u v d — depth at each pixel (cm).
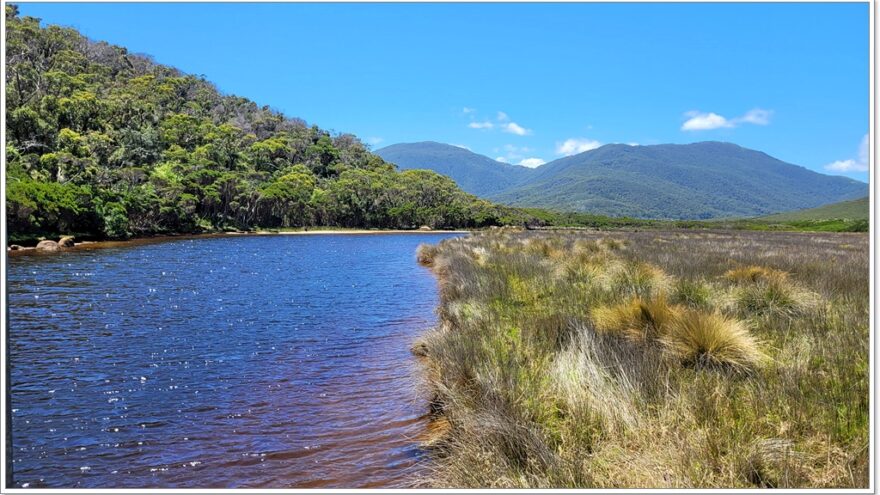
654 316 663
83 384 693
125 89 11469
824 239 3959
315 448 495
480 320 809
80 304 1296
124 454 488
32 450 495
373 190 10544
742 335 586
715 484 342
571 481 350
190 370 755
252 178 9469
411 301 1385
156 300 1376
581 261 1377
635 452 387
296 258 2945
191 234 6250
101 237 4366
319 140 15138
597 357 533
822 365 541
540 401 478
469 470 384
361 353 848
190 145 9931
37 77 7750
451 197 11731
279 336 973
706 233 5441
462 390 538
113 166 6694
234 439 520
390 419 564
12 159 5000
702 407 433
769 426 413
